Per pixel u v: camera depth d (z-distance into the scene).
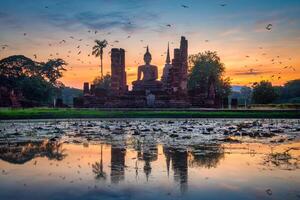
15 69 84.00
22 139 21.02
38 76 86.00
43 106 71.56
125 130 27.28
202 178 10.14
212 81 66.56
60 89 97.56
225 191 8.70
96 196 8.23
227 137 22.12
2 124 33.59
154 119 42.69
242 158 13.70
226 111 49.34
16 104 63.78
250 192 8.59
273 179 9.98
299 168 11.63
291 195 8.33
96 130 27.48
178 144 18.42
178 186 9.21
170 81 65.75
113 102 65.06
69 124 34.28
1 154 14.89
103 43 88.06
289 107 69.31
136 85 73.06
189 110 52.25
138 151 15.72
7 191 8.74
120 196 8.23
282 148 16.77
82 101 67.50
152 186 9.18
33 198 8.11
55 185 9.33
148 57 74.38
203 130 26.86
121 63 70.12
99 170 11.35
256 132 24.20
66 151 15.78
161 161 13.02
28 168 11.75
